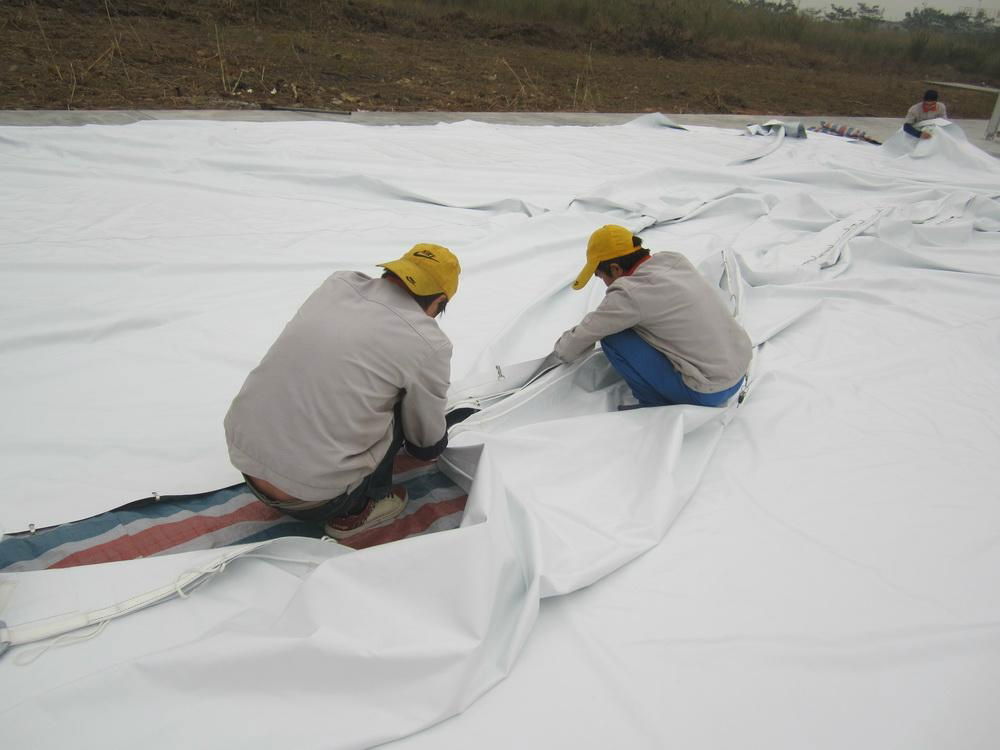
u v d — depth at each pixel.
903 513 2.56
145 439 2.65
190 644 1.68
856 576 2.24
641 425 2.75
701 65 17.31
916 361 3.75
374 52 12.29
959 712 1.80
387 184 5.57
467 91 10.82
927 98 8.70
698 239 5.27
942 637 2.00
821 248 5.07
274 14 13.02
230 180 5.43
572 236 4.96
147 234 4.34
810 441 2.98
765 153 8.04
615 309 2.72
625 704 1.79
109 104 7.46
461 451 2.48
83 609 1.87
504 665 1.84
